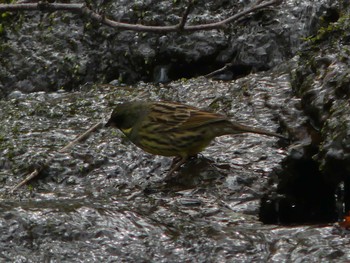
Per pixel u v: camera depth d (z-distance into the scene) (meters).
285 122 12.10
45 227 9.72
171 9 15.39
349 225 9.66
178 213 10.46
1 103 14.70
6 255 9.40
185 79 14.72
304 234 9.54
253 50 14.82
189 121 11.55
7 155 12.43
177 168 11.64
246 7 15.11
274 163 11.63
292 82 12.97
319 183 11.78
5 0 16.22
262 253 9.27
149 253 9.39
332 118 11.20
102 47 15.73
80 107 14.06
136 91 14.56
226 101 13.41
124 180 11.75
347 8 13.52
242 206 10.73
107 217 9.95
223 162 11.73
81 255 9.40
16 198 11.42
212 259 9.26
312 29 14.60
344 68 11.79
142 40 15.45
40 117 13.83
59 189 11.72
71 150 12.39
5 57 16.12
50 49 15.98
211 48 15.11
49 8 12.62
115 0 15.76
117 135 12.80
